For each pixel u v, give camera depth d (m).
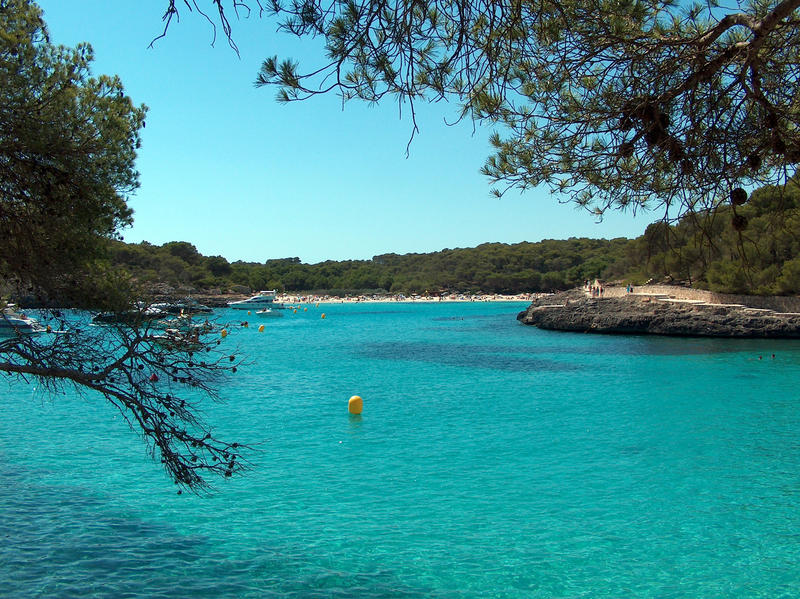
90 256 7.70
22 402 24.28
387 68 4.33
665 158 4.76
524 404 24.98
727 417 21.88
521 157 5.65
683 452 17.23
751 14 4.59
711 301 59.59
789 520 12.25
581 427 20.53
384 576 9.84
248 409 23.86
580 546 11.07
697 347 47.09
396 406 24.64
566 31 4.66
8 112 6.43
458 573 10.02
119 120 7.61
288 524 11.99
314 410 23.72
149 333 6.73
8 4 7.20
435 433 19.75
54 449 17.19
